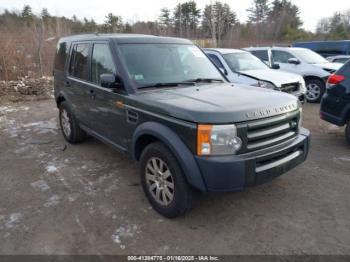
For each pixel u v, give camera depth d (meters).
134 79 3.52
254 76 6.96
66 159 4.80
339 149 5.12
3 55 11.85
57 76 5.59
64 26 24.11
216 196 3.59
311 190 3.72
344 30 41.91
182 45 4.30
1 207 3.42
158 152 3.04
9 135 6.12
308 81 9.27
